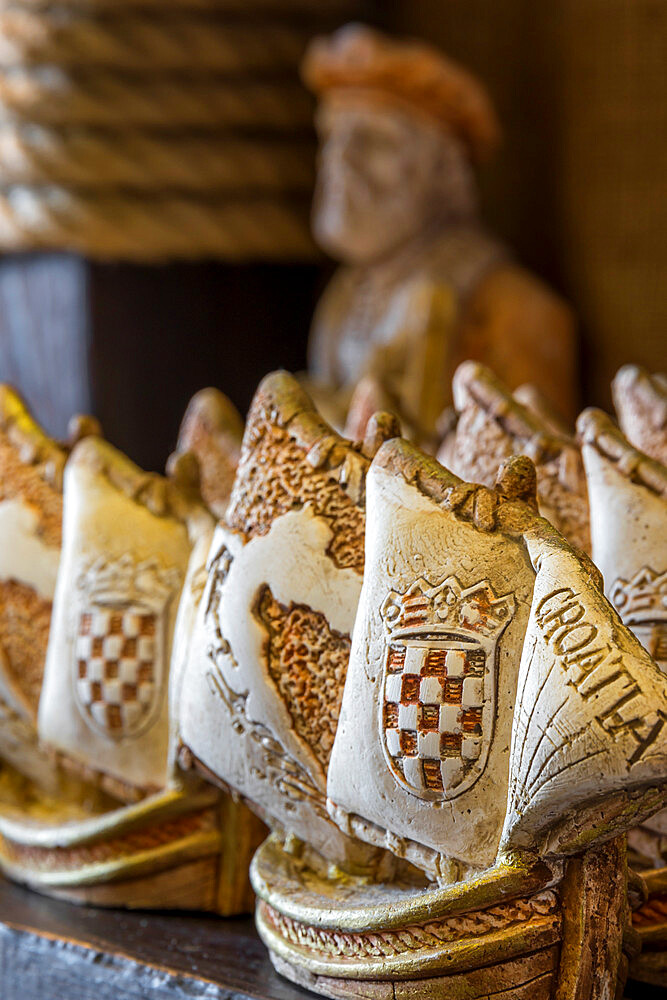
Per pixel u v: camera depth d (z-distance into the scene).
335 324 0.96
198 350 0.99
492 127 0.97
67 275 0.94
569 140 1.00
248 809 0.42
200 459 0.47
